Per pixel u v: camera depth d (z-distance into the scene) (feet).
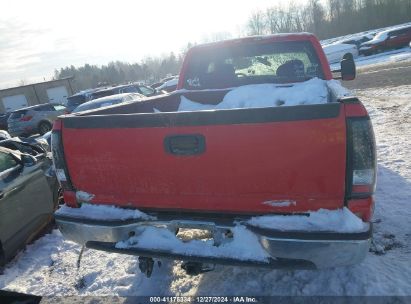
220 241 8.04
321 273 10.00
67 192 9.54
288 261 7.45
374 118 29.27
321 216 7.32
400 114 29.22
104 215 8.95
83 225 9.00
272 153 7.31
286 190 7.46
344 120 6.88
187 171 8.04
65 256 13.74
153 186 8.52
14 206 13.67
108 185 8.99
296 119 7.05
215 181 7.91
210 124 7.61
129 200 8.89
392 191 14.89
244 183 7.70
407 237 11.45
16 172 14.32
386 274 9.58
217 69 16.14
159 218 8.55
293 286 9.67
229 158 7.63
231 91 13.94
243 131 7.40
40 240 15.49
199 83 16.40
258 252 7.65
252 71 15.93
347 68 16.94
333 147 6.98
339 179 7.12
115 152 8.59
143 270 9.66
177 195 8.36
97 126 8.62
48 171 16.28
